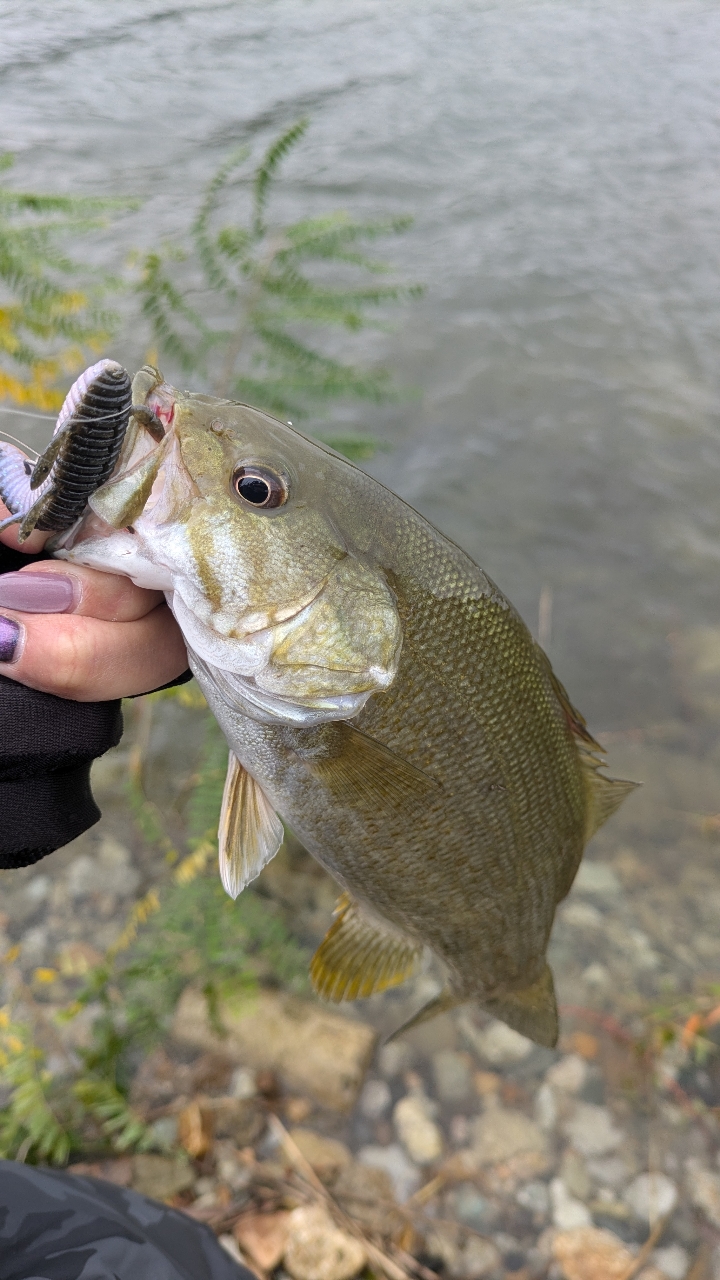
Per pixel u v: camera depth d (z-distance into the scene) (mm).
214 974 476
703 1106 468
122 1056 457
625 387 1110
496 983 374
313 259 1293
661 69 2244
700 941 546
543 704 324
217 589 265
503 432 1021
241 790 312
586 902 562
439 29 2418
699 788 648
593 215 1521
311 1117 447
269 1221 405
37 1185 343
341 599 279
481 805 317
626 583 841
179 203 1243
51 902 524
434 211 1481
